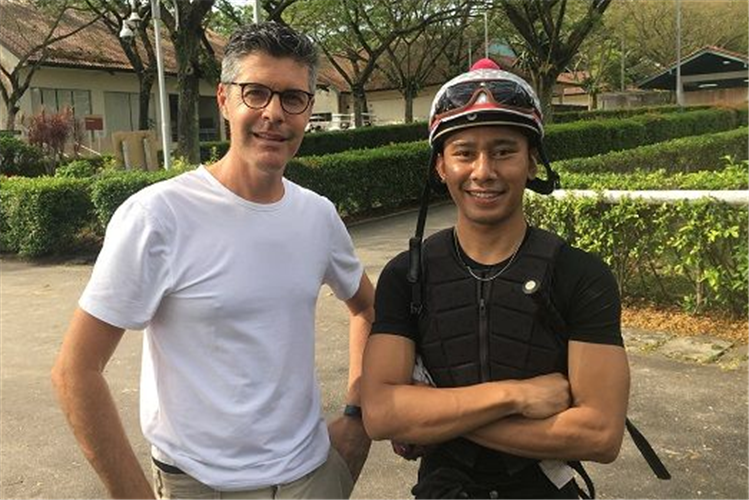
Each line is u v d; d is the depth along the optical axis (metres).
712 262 5.73
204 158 18.50
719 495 3.37
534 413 1.63
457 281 1.75
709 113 24.08
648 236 6.06
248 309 1.86
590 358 1.65
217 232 1.85
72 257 10.54
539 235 1.76
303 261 1.97
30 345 6.37
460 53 38.97
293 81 1.87
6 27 27.05
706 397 4.45
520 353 1.68
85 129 26.77
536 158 1.80
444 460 1.79
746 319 5.68
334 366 5.40
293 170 11.48
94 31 30.97
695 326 5.68
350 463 2.19
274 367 1.90
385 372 1.79
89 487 3.77
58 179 11.05
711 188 6.12
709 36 49.56
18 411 4.79
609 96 49.72
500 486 1.73
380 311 1.85
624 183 6.54
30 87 26.69
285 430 1.94
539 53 18.83
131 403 4.85
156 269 1.80
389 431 1.73
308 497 2.00
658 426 4.07
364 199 12.98
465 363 1.73
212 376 1.85
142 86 26.66
